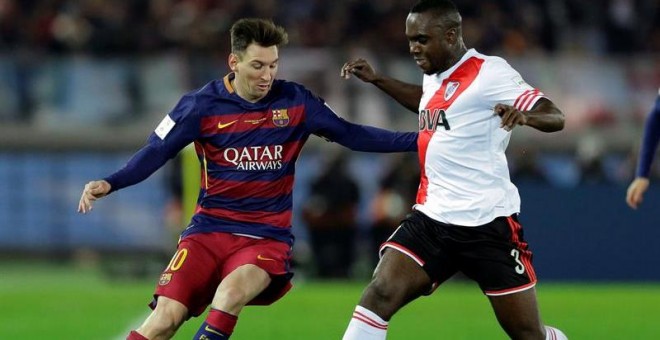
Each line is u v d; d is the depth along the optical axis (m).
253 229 24.08
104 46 70.69
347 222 56.59
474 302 45.72
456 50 23.48
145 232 66.88
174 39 71.88
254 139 23.97
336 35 72.44
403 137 24.52
